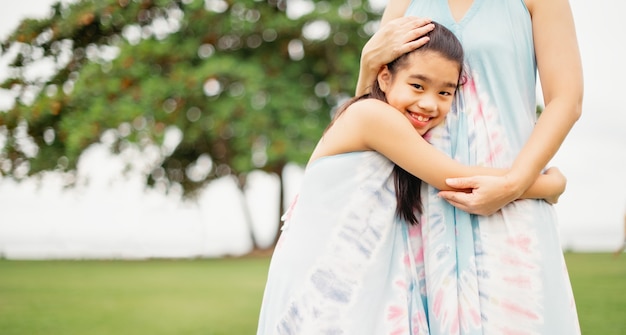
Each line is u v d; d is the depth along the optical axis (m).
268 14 17.53
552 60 2.60
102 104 15.09
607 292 8.18
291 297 2.54
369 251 2.51
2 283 11.23
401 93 2.55
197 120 16.73
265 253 21.05
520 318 2.47
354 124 2.58
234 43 18.22
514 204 2.54
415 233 2.65
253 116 16.39
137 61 15.74
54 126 15.87
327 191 2.57
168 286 10.70
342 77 17.98
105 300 8.83
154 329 6.44
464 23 2.66
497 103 2.60
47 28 14.91
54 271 14.17
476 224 2.56
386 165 2.59
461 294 2.53
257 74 16.58
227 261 18.12
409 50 2.54
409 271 2.58
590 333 5.50
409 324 2.52
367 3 17.83
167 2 15.62
